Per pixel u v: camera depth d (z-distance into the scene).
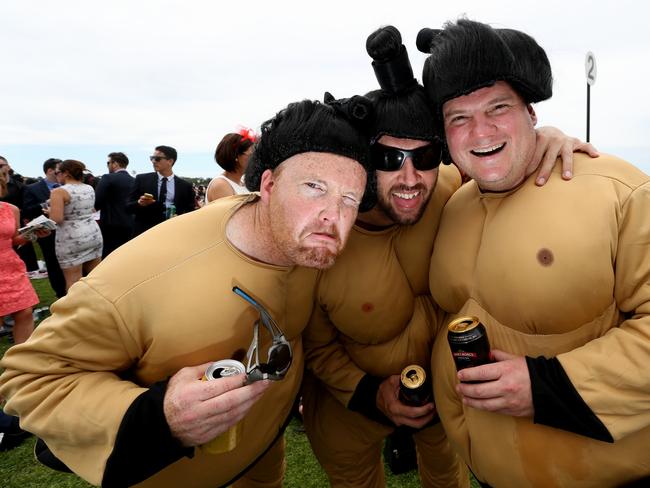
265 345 1.37
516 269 1.29
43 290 7.03
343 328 1.74
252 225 1.29
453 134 1.37
